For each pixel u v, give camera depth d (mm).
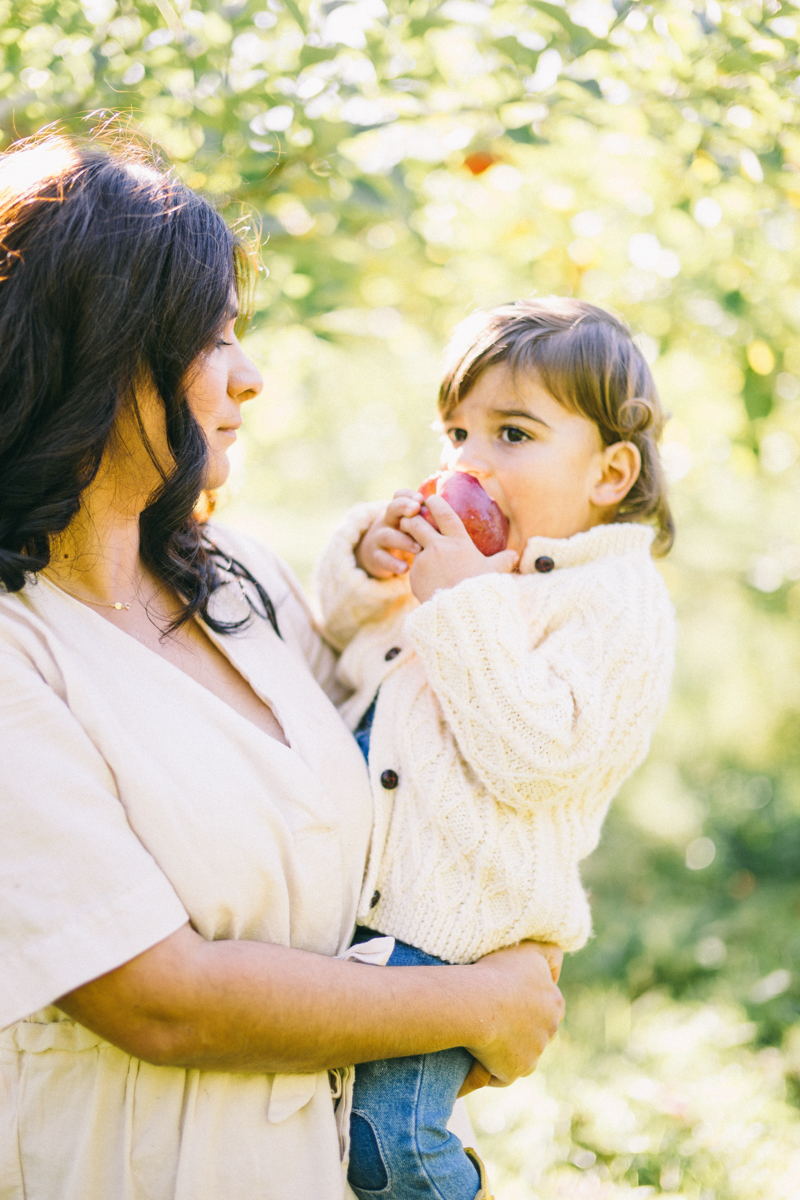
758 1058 3010
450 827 1336
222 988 962
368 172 2281
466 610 1342
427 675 1404
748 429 2797
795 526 5195
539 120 2084
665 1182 2281
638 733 1424
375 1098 1244
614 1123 2514
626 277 2758
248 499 4930
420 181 2457
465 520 1526
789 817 5703
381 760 1391
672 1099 2576
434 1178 1219
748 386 2648
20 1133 1063
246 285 1389
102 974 935
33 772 953
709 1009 3475
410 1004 1100
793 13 1864
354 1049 1053
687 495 4711
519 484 1598
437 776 1359
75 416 1055
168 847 1013
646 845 5695
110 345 1061
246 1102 1084
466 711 1327
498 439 1637
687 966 4152
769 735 6137
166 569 1245
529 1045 1271
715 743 6316
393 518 1579
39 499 1066
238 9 1931
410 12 1991
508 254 2861
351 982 1059
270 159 1979
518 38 2002
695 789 6160
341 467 9297
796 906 4871
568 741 1335
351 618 1617
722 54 1886
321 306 2381
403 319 3125
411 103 2084
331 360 3789
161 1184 1047
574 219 2678
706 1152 2395
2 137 1760
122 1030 949
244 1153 1074
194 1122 1052
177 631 1242
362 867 1285
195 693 1134
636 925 4609
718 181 2137
